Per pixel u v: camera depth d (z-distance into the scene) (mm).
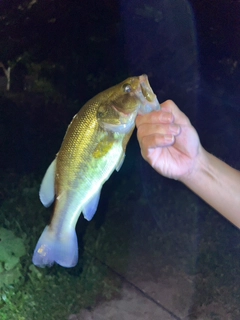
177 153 505
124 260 1420
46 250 524
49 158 2195
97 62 2375
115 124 490
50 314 1141
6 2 1659
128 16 1977
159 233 1602
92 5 1877
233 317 1185
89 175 500
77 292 1220
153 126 455
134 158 2127
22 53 2215
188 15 1867
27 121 2398
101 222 1638
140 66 2303
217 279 1340
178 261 1443
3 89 2389
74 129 502
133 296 1258
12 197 1752
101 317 1154
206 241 1557
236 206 506
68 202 512
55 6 1789
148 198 1849
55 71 2439
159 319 1173
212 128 2340
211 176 510
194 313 1203
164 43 2100
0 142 2244
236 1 1688
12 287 1176
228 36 1910
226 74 2160
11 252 1208
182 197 1857
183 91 2357
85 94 2514
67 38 2145
